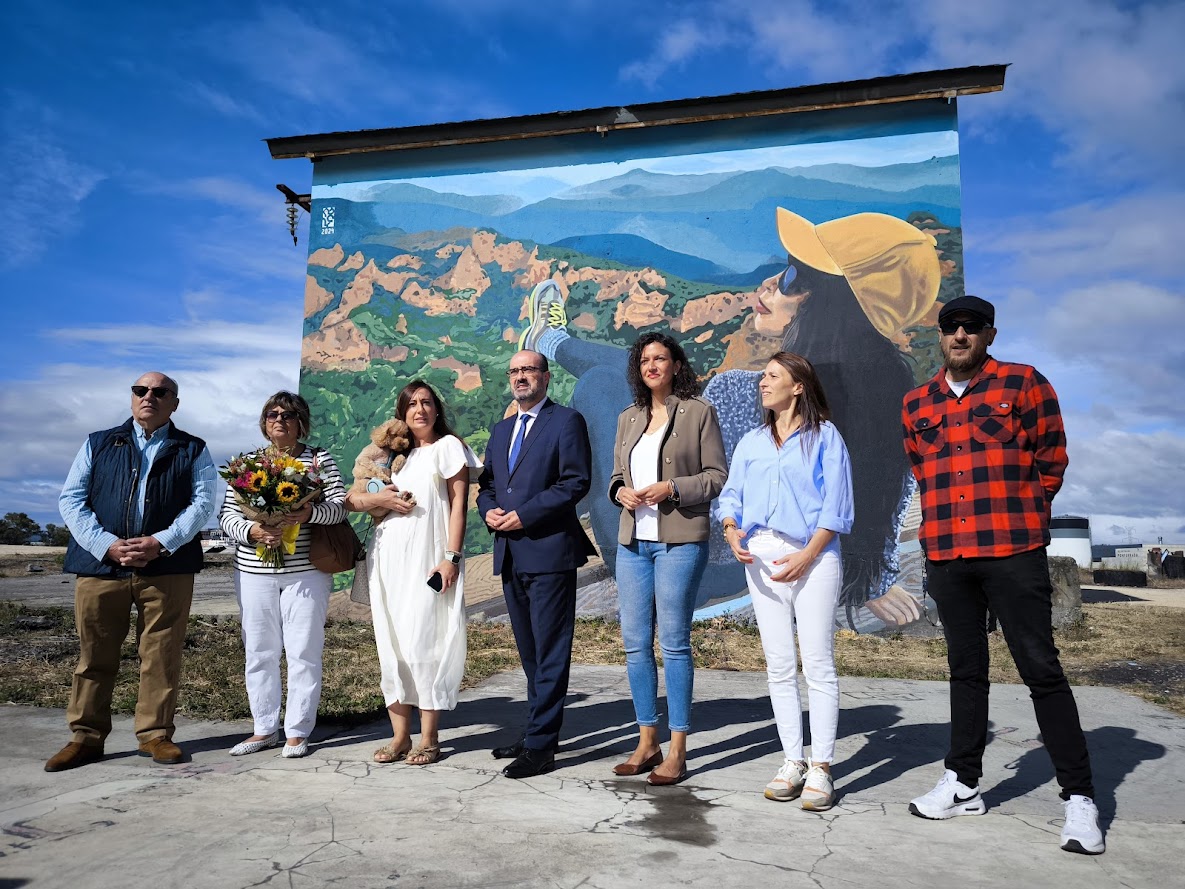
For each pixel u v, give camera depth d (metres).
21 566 17.61
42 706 4.78
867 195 8.18
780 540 3.42
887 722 4.62
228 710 4.73
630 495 3.62
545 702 3.64
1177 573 22.19
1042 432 3.09
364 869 2.47
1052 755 2.93
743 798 3.28
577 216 8.81
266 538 3.87
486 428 8.75
